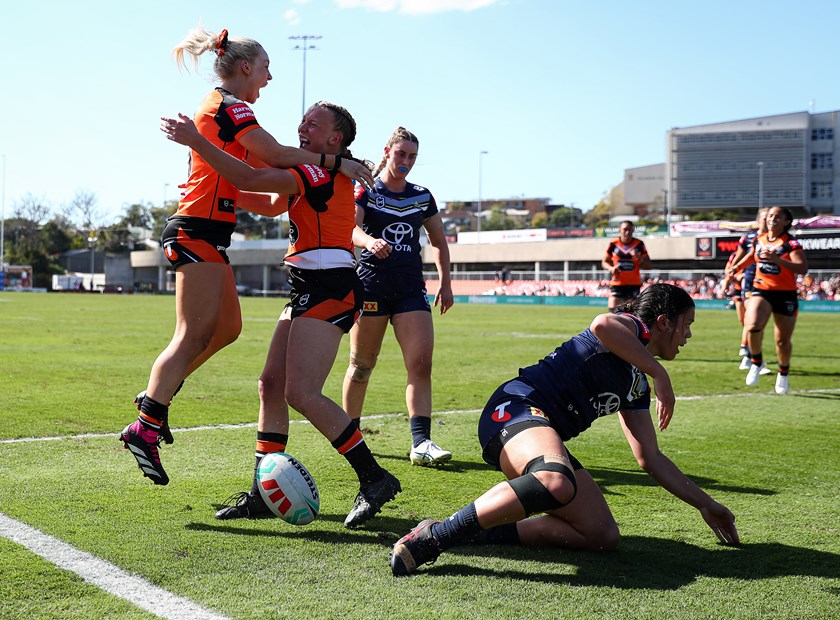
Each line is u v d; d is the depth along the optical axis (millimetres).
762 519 4074
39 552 3266
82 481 4453
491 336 17438
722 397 8617
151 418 4020
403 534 3686
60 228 97500
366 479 3783
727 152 90125
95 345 13711
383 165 5520
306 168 3828
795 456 5613
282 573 3133
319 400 3764
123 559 3219
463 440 6012
